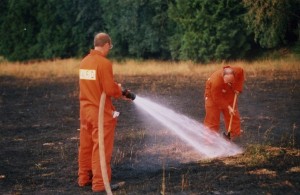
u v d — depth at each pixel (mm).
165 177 6703
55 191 6309
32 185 6637
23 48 39781
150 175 6914
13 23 40031
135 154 8172
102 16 34531
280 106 12812
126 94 6422
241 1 26656
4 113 13633
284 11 24406
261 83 17828
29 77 24734
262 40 25078
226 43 26562
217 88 7777
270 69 22266
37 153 8523
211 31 27078
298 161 7125
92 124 6246
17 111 13953
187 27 28297
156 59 32625
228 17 26703
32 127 11281
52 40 38000
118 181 6691
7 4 41188
